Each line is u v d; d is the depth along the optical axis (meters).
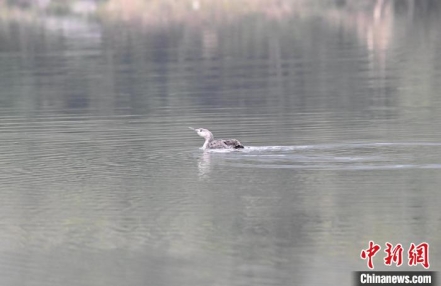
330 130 73.06
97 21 189.25
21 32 174.75
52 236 47.28
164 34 169.00
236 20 186.25
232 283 40.41
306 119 79.94
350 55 135.38
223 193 53.53
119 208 51.44
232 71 121.44
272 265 42.38
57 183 57.31
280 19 186.38
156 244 45.47
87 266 42.97
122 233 47.22
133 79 115.62
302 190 53.59
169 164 61.34
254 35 165.38
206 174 57.97
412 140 67.06
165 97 99.12
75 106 94.38
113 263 43.28
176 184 55.91
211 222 48.34
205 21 185.62
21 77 120.31
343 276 41.12
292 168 58.81
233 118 82.00
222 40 159.25
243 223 48.03
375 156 61.38
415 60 126.88
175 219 49.25
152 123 80.00
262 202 51.44
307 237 45.78
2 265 43.41
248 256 43.59
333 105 89.19
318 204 50.78
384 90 99.50
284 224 47.75
